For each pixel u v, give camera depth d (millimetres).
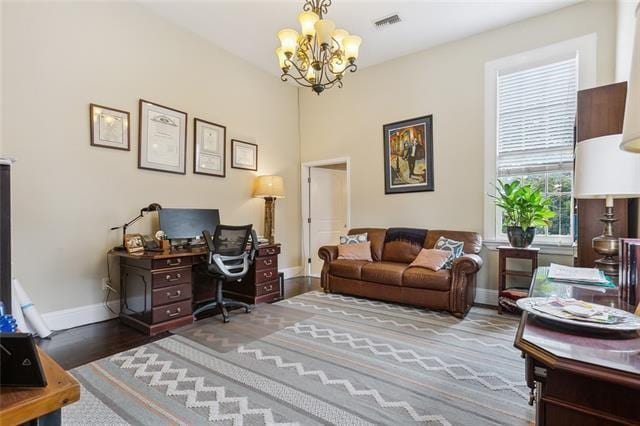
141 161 3529
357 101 5090
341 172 6262
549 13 3539
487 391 1924
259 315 3410
